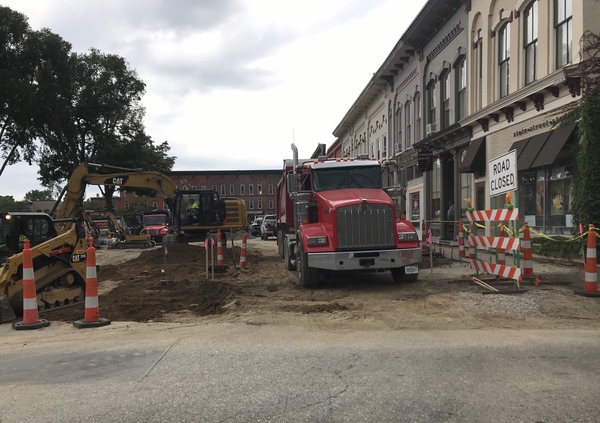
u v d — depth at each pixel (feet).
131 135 149.38
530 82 48.60
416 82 81.35
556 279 32.45
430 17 69.82
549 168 44.75
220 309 28.09
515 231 31.65
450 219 68.08
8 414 12.97
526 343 19.02
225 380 15.35
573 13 40.09
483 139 56.80
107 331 22.75
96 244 95.35
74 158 138.41
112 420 12.52
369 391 14.23
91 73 139.03
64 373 16.35
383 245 32.53
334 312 25.35
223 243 78.79
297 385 14.82
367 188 37.04
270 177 280.10
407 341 19.69
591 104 36.70
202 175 277.23
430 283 34.19
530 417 12.30
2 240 29.07
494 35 55.72
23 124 116.88
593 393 13.80
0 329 24.21
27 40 118.73
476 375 15.47
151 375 15.94
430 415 12.50
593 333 20.49
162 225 120.47
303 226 34.50
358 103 120.26
